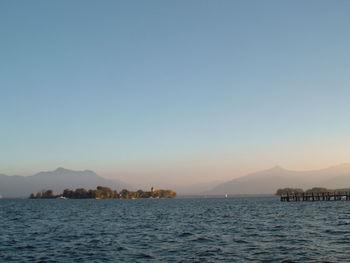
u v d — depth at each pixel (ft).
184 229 118.62
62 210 275.80
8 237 102.27
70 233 110.73
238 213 204.23
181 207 321.11
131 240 93.91
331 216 157.99
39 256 73.15
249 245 82.64
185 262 65.77
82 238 98.68
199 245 84.12
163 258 69.67
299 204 300.40
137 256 71.92
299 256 68.80
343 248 75.72
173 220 159.02
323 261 64.08
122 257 71.15
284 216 167.63
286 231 106.63
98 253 75.56
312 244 81.56
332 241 85.05
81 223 148.05
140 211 248.73
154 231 114.01
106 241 92.38
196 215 192.95
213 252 74.90
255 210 232.73
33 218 181.16
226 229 116.37
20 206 384.68
